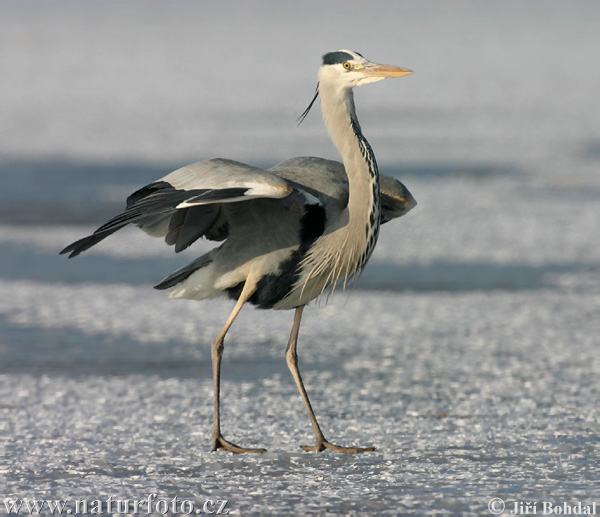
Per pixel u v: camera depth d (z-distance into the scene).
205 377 11.42
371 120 43.31
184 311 14.98
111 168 29.14
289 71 67.81
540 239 19.95
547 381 10.98
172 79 62.06
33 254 18.62
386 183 9.68
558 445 8.73
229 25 142.12
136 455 8.61
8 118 41.41
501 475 7.97
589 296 15.53
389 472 8.11
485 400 10.30
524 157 32.03
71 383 11.05
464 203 24.03
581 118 42.84
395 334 13.45
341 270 8.99
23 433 9.22
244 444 8.97
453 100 51.97
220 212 8.62
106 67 70.25
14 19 158.50
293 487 7.78
